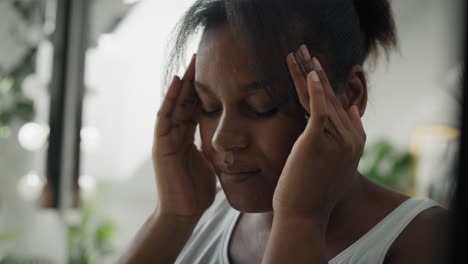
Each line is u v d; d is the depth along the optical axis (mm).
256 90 673
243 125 693
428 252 691
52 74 3797
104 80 4770
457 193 372
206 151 762
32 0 3855
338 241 756
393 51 872
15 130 3902
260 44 665
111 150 4867
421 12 4484
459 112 380
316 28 693
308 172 653
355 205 770
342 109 675
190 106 857
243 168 707
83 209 3939
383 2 823
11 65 3871
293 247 648
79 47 3881
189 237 886
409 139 4477
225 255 871
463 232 366
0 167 3857
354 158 669
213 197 888
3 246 3793
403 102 4594
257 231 854
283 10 681
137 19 4484
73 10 3822
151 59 4688
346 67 721
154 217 886
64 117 3818
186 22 790
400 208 751
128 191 4871
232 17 678
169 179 868
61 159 3820
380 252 716
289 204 661
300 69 658
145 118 4859
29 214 3881
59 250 3832
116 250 4129
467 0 389
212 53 692
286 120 687
